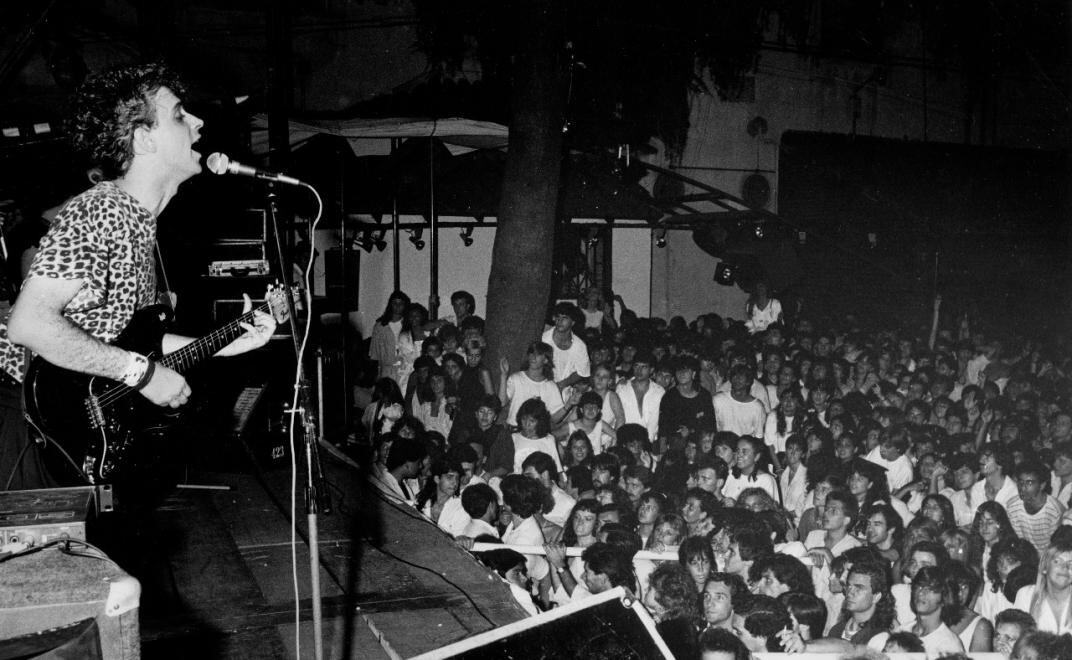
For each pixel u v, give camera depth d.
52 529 2.02
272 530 3.74
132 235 2.47
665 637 3.97
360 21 11.59
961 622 4.62
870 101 14.70
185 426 4.04
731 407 7.36
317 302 6.44
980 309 13.78
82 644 1.51
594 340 9.33
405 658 2.62
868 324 13.05
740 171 13.80
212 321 5.18
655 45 12.99
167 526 3.73
